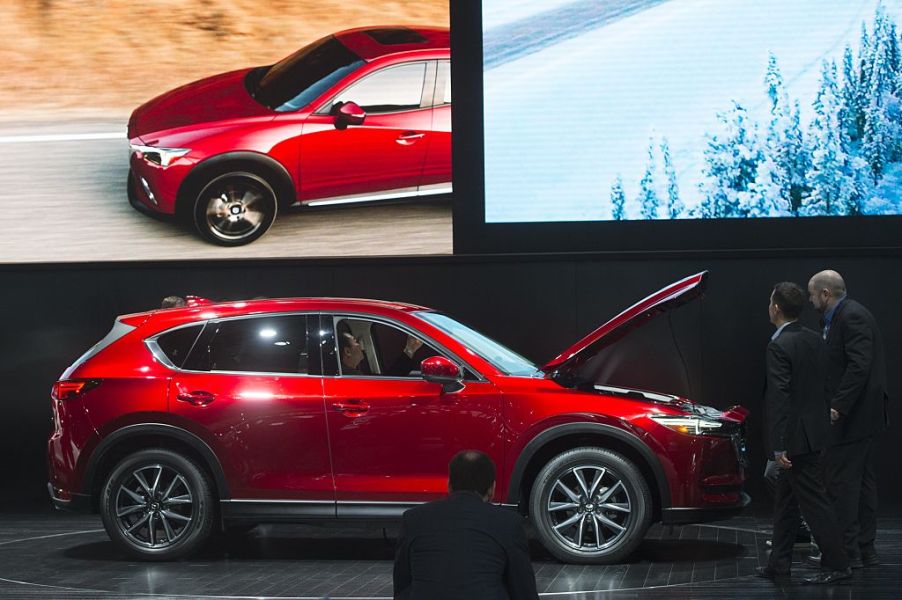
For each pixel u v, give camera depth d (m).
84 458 9.99
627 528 9.63
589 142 13.67
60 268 13.99
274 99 13.84
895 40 13.36
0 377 13.99
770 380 8.74
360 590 8.84
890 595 8.46
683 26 13.59
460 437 9.64
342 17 13.84
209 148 13.82
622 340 13.56
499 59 13.73
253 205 13.84
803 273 13.34
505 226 13.75
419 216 13.80
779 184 13.50
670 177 13.61
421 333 10.02
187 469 9.94
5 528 12.34
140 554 10.02
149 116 13.92
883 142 13.39
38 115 14.02
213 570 9.70
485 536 4.89
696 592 8.59
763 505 13.34
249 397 9.83
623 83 13.65
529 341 13.70
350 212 13.81
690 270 13.49
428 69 13.78
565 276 13.66
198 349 10.10
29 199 14.04
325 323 10.09
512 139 13.73
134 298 14.01
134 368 10.09
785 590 8.66
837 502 9.44
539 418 9.62
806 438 8.70
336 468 9.70
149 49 13.93
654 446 9.60
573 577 9.17
